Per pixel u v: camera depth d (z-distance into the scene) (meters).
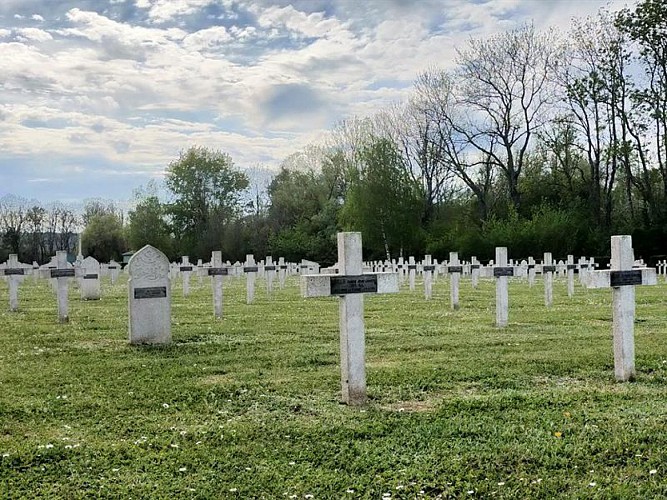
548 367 10.16
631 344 9.38
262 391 8.77
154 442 6.65
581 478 5.66
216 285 17.45
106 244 76.69
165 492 5.44
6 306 22.03
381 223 52.41
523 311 18.69
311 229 64.94
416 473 5.76
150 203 71.00
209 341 13.13
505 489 5.44
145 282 12.81
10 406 8.02
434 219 60.34
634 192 55.81
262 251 66.56
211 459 6.16
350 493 5.36
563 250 47.09
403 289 28.98
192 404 8.17
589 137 52.31
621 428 6.92
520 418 7.36
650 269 9.50
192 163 70.69
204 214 70.88
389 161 52.56
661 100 47.41
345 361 8.08
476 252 49.12
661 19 45.69
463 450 6.33
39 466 6.03
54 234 80.06
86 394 8.66
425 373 9.66
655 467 5.86
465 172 57.78
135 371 10.16
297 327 15.22
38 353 11.77
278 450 6.41
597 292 26.27
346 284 7.93
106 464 6.07
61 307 16.64
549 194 56.25
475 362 10.57
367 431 6.91
